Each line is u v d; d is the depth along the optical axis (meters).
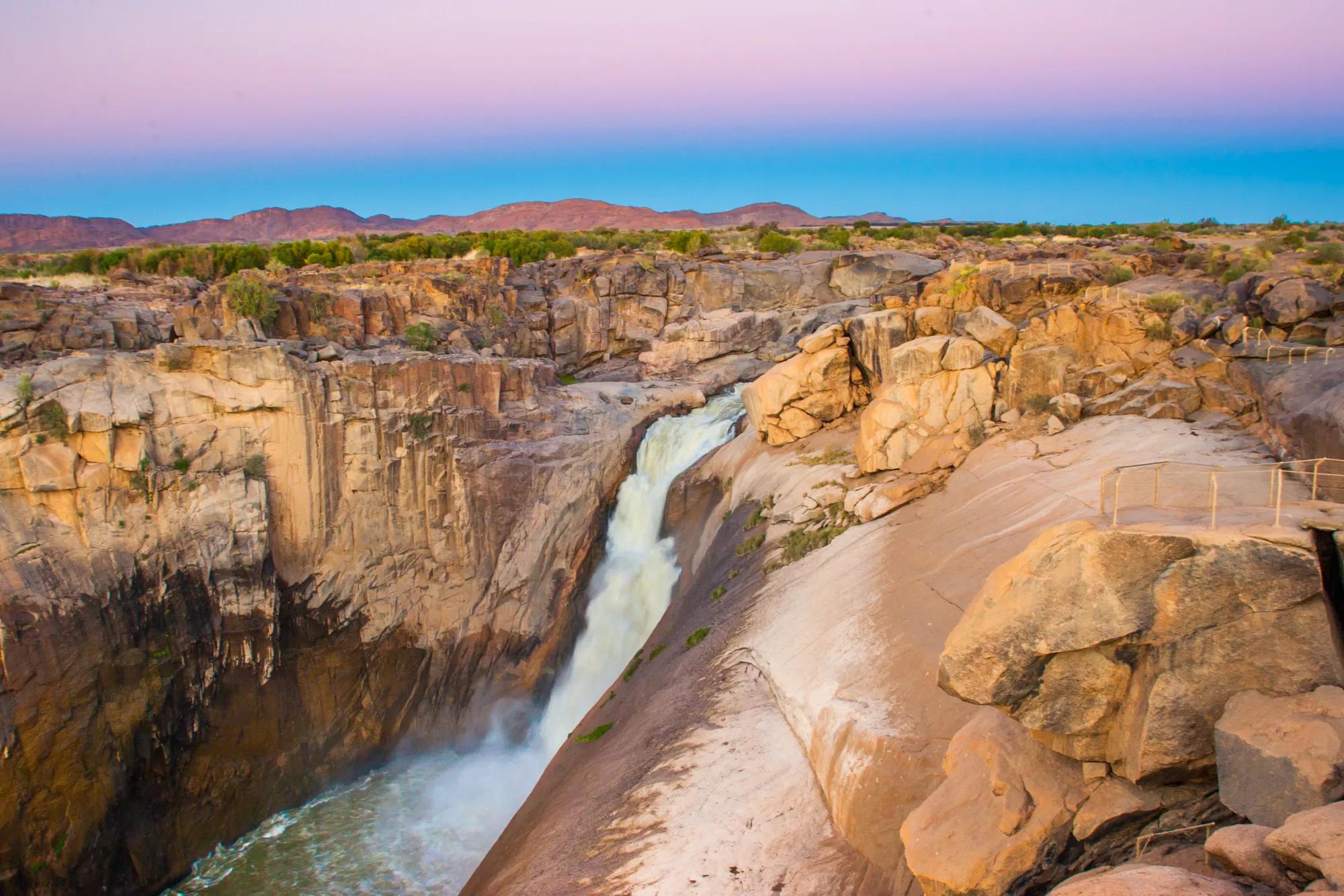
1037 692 13.29
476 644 43.56
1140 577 12.33
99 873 32.38
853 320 40.78
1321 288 30.97
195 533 36.66
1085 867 13.07
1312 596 11.61
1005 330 34.53
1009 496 28.34
